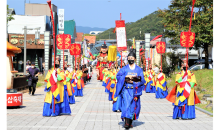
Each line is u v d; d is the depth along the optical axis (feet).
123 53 76.07
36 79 52.70
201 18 78.59
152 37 156.76
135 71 26.09
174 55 94.02
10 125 25.38
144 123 27.71
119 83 25.75
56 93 30.40
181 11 82.69
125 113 24.84
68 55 146.61
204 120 29.50
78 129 24.27
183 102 29.58
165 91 53.01
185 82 29.50
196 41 81.92
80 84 53.83
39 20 138.51
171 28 84.43
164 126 26.22
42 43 127.03
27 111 33.76
